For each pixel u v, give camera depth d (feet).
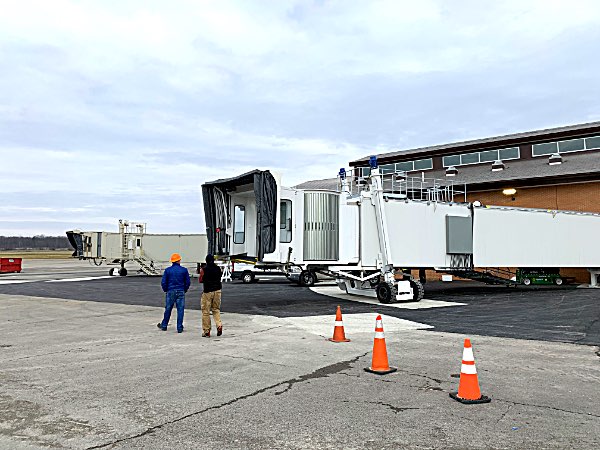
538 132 110.83
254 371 23.62
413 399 19.03
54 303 57.31
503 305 53.62
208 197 56.13
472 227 65.77
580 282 89.15
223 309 49.83
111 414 17.38
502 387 20.74
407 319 42.37
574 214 76.23
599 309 49.75
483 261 66.39
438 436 15.17
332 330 36.27
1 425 16.28
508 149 111.65
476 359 26.25
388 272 56.39
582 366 24.62
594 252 77.87
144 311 49.24
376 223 58.29
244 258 57.88
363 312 47.42
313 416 17.07
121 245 127.13
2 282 95.91
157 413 17.47
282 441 14.82
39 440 14.93
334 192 56.03
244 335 34.19
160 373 23.32
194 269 168.14
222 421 16.60
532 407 18.03
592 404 18.39
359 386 20.89
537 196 95.86
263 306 52.42
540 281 85.30
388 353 27.81
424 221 61.67
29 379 22.31
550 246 73.15
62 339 33.04
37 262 256.52
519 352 28.12
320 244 54.65
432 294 68.13
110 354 27.89
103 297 64.80
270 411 17.62
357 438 15.03
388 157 129.49
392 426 16.06
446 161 120.47
